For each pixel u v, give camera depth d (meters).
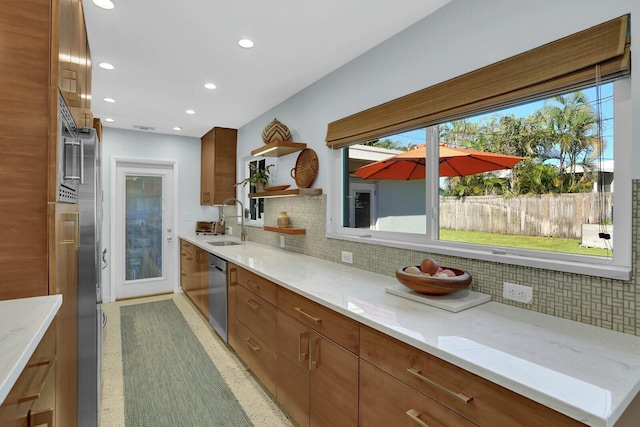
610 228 1.30
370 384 1.37
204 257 3.71
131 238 4.71
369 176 2.49
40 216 1.11
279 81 2.91
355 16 1.93
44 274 1.11
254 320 2.45
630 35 1.18
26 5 1.10
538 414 0.85
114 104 3.53
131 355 2.88
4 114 1.07
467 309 1.48
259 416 2.06
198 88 3.07
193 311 4.09
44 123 1.11
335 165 2.77
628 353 1.04
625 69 1.19
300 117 3.15
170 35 2.13
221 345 3.11
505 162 1.67
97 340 1.89
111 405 2.16
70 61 1.38
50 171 1.12
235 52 2.37
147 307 4.25
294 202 3.28
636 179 1.18
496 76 1.56
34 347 0.78
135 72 2.70
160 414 2.07
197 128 4.63
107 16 1.91
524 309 1.47
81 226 1.81
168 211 4.98
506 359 1.00
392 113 2.11
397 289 1.75
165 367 2.67
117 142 4.58
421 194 2.08
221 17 1.94
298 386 1.88
